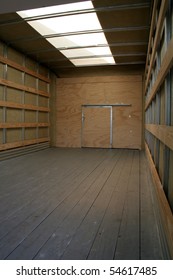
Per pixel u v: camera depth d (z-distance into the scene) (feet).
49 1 10.85
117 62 23.00
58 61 22.93
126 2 12.28
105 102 25.94
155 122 10.64
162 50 7.75
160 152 8.46
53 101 26.89
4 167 14.96
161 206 5.89
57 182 11.37
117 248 5.53
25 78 20.67
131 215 7.50
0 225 6.75
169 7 6.02
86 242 5.82
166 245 4.94
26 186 10.67
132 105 25.21
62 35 16.49
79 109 26.71
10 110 18.52
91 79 26.22
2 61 17.11
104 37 16.99
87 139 26.55
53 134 27.09
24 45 18.57
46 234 6.22
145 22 14.49
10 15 13.65
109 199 9.00
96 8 12.84
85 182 11.39
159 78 7.54
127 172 13.58
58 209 7.98
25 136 20.93
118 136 25.67
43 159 18.11
